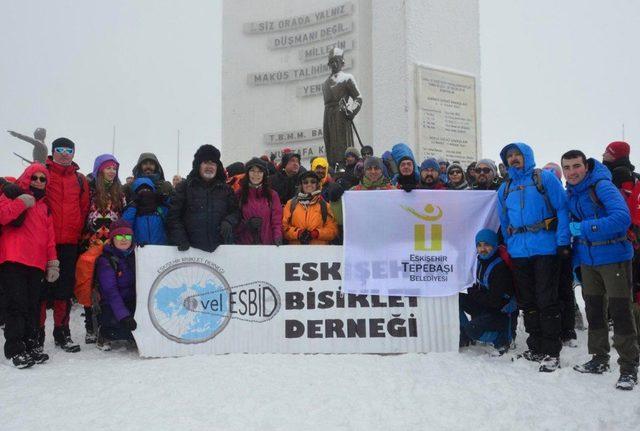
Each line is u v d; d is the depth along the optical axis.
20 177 6.11
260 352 6.26
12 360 5.77
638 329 5.74
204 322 6.23
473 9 13.98
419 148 12.89
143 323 6.16
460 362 5.75
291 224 6.73
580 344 6.67
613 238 5.28
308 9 14.76
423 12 13.22
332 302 6.36
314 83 14.56
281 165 7.91
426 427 4.21
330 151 10.49
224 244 6.34
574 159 5.41
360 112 13.95
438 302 6.36
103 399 4.71
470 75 13.62
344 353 6.29
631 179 6.09
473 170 9.09
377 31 13.45
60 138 6.52
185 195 6.31
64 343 6.49
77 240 6.59
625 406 4.62
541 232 5.70
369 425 4.21
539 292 5.68
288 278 6.35
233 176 8.02
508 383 5.12
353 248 6.43
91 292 6.41
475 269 6.35
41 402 4.66
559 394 4.87
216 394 4.78
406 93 12.89
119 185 6.93
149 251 6.24
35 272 5.96
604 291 5.49
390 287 6.38
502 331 6.26
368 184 6.84
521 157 5.86
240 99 15.37
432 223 6.49
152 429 4.12
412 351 6.30
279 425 4.19
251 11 15.41
